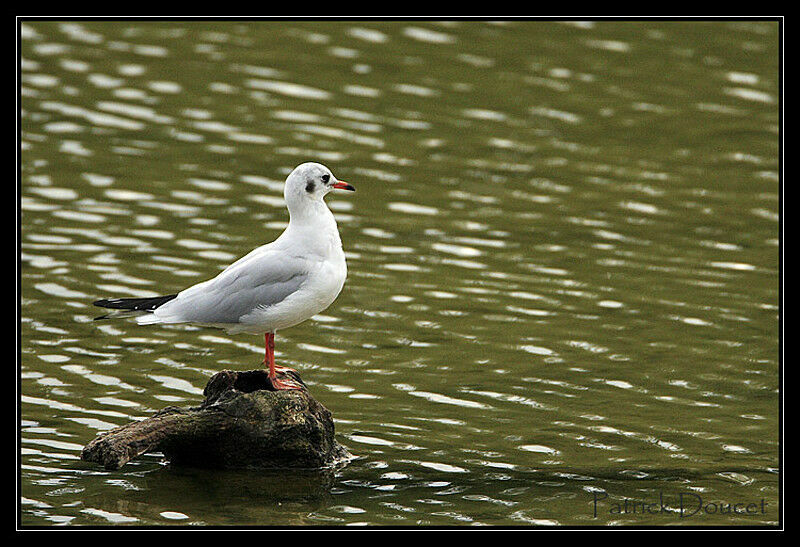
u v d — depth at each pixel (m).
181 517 12.39
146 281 18.33
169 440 13.02
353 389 15.46
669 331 17.23
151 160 22.27
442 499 12.84
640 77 25.84
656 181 22.28
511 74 25.67
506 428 14.49
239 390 13.66
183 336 17.03
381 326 17.31
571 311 17.84
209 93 24.50
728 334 17.17
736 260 19.59
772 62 26.59
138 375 15.75
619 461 13.75
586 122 24.12
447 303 18.06
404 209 21.09
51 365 15.89
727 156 23.16
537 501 12.81
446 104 24.50
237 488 12.98
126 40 26.77
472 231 20.44
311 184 13.33
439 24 28.02
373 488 13.05
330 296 13.56
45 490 12.84
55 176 21.56
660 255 19.73
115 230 19.97
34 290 17.94
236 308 13.32
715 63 26.50
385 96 24.69
